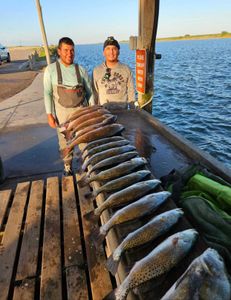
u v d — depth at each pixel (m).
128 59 46.28
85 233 2.75
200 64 33.72
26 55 42.78
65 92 4.00
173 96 15.18
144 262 1.60
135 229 1.98
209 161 2.84
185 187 2.50
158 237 1.84
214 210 2.11
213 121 10.08
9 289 2.26
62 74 3.96
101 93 4.60
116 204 2.28
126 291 1.53
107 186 2.48
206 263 1.45
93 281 2.22
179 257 1.61
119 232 1.97
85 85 4.23
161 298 1.40
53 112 4.23
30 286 2.26
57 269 2.40
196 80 20.66
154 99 14.59
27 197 3.58
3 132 7.00
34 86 13.77
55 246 2.65
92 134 3.46
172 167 2.93
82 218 3.03
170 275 1.58
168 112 11.79
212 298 1.34
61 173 4.75
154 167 2.94
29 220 3.05
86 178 2.81
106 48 4.35
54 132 6.83
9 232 2.90
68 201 3.34
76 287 2.21
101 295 2.10
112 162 2.86
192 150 3.13
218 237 1.88
